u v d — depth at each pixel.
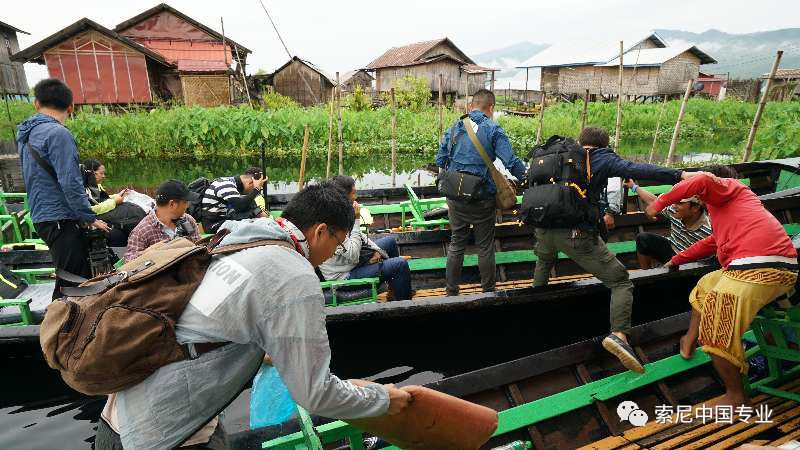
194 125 16.28
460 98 33.22
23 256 4.94
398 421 1.50
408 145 17.78
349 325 3.51
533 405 2.73
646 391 3.04
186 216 3.96
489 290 4.27
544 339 3.95
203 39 26.67
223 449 1.58
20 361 3.46
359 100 24.34
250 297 1.24
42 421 3.31
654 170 2.83
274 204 7.22
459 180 3.88
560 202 2.97
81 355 1.21
